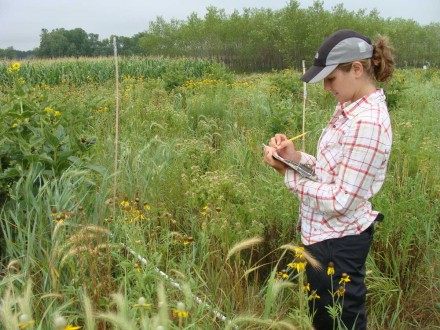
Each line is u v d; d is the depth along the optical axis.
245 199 3.80
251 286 3.52
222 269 3.06
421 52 70.06
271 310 3.09
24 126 4.16
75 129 5.15
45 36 94.62
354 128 2.26
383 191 4.40
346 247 2.42
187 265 3.15
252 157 5.77
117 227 3.46
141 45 81.44
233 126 8.12
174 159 5.41
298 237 3.80
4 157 3.90
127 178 4.79
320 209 2.38
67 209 3.54
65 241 3.06
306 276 2.65
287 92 11.85
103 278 2.94
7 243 3.28
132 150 5.76
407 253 3.79
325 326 2.60
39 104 5.39
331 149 2.39
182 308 1.89
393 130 6.82
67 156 3.94
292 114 7.62
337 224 2.41
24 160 3.89
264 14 68.75
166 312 1.90
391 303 3.53
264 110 8.88
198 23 73.75
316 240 2.47
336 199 2.29
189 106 9.32
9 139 4.05
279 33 62.38
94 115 7.97
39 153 3.96
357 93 2.33
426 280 3.75
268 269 3.73
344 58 2.25
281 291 3.24
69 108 5.85
